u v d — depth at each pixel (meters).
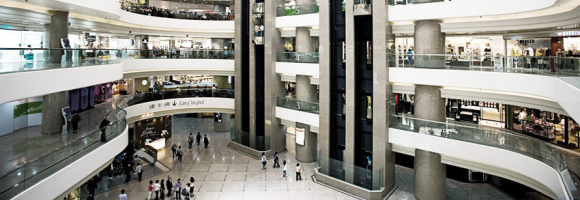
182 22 24.16
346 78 17.11
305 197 16.12
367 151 17.06
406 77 14.77
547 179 10.14
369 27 16.45
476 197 16.39
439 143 13.91
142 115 21.67
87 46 22.73
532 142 11.05
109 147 12.25
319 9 18.02
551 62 10.09
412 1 14.46
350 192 16.45
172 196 16.36
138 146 22.92
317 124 19.09
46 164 8.85
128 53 19.30
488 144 12.54
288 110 21.12
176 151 22.19
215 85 33.22
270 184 17.67
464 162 13.84
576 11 10.15
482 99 13.48
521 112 16.83
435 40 14.33
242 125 24.08
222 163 20.97
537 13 11.67
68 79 10.08
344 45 17.80
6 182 7.50
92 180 15.97
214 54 24.16
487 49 18.38
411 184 17.77
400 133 15.36
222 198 15.98
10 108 14.52
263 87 22.75
